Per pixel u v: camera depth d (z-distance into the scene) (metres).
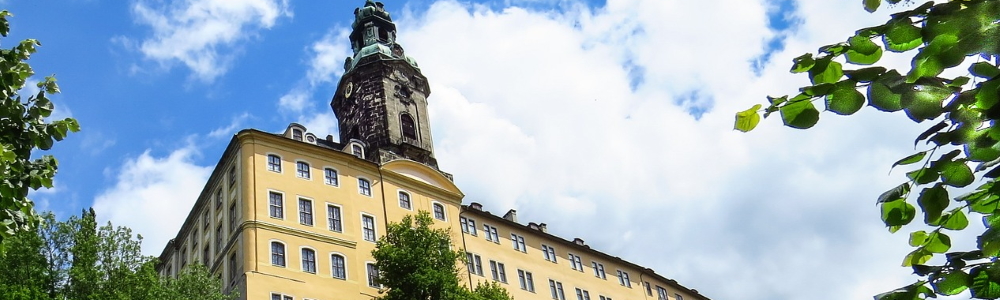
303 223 54.59
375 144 66.06
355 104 70.50
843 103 5.15
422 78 73.94
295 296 50.59
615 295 71.94
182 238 65.44
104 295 38.38
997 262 5.37
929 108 4.95
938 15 4.73
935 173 5.42
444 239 45.66
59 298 36.53
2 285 36.12
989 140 5.09
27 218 12.87
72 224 40.84
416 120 69.88
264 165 56.00
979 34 4.62
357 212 57.91
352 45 77.62
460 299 41.91
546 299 65.69
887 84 4.94
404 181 62.88
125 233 41.59
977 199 5.45
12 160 11.95
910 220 5.65
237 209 54.28
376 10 78.12
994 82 4.78
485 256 63.78
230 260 53.12
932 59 4.82
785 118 5.40
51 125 13.23
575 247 72.00
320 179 57.78
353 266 54.69
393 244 45.50
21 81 12.94
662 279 78.44
